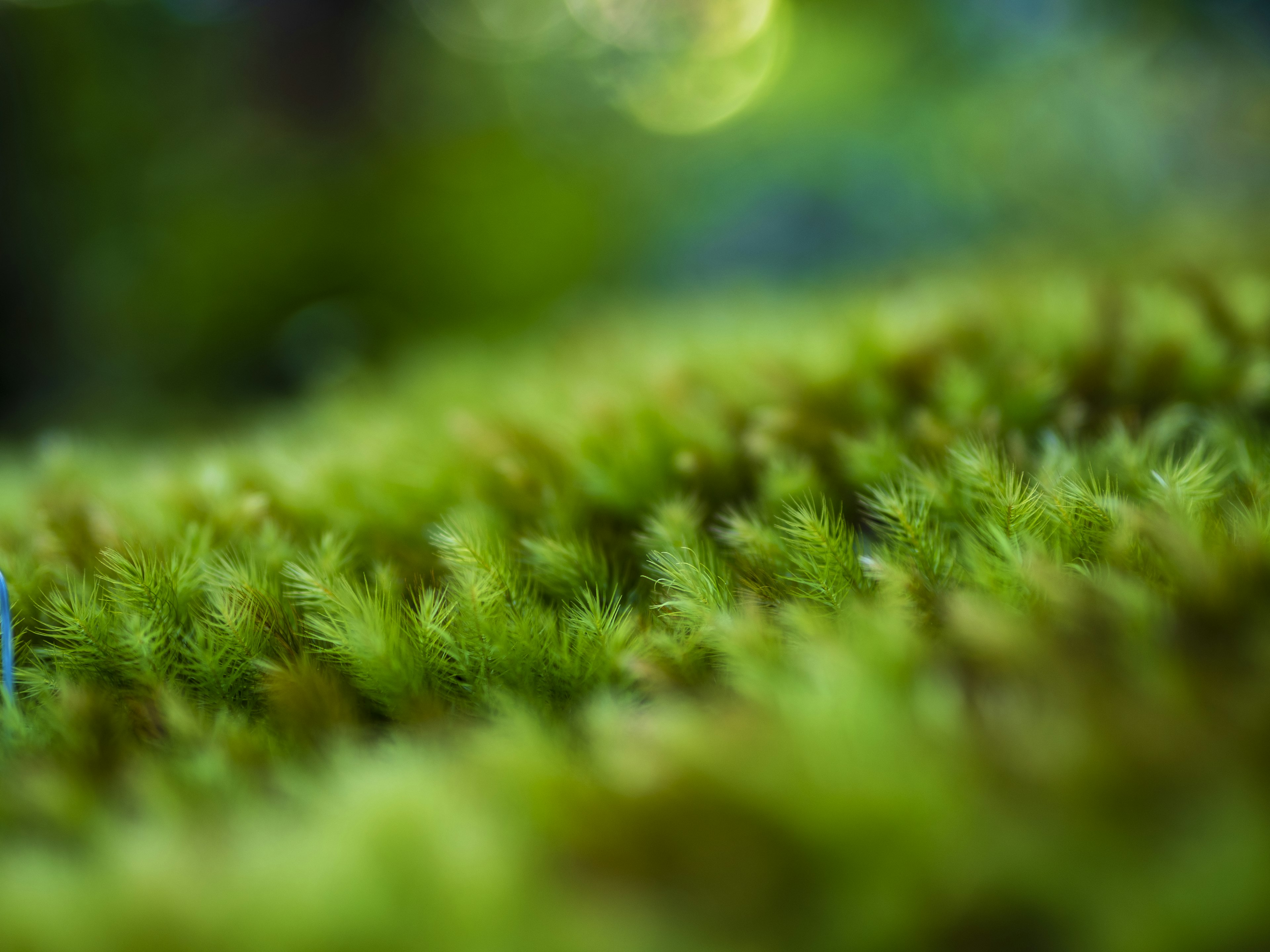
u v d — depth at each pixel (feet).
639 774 0.82
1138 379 1.13
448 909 0.79
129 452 1.50
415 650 0.95
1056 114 3.14
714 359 1.29
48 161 3.34
